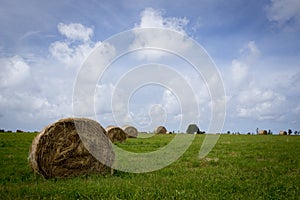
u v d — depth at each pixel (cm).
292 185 878
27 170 1144
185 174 1057
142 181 928
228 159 1480
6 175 1037
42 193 773
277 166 1242
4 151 1772
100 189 802
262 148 2145
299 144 2547
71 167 1107
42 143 1064
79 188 819
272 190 827
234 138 3641
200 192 780
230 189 825
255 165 1272
